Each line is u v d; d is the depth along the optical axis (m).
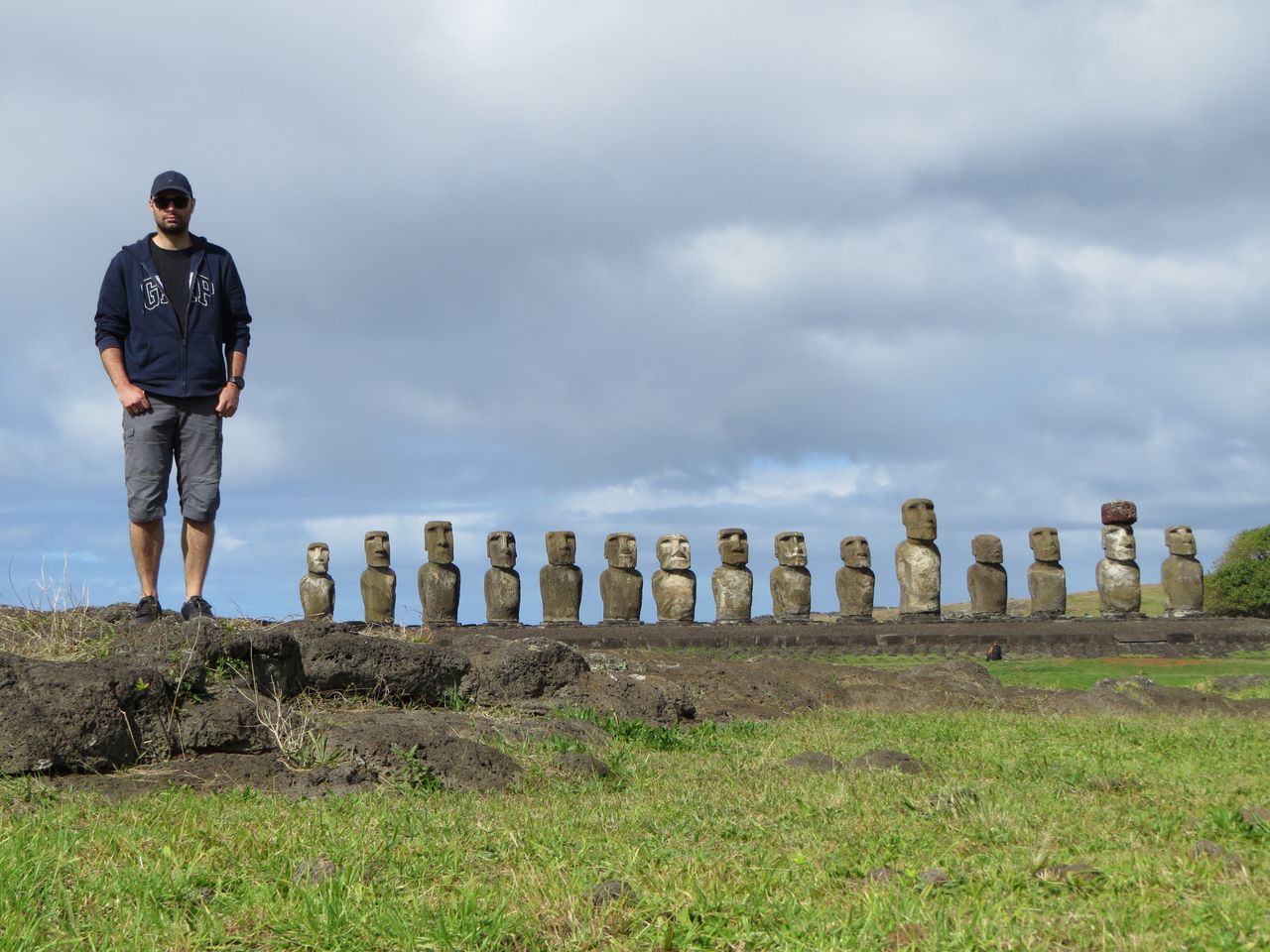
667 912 3.56
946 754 7.72
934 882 3.85
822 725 9.75
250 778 5.99
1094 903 3.53
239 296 8.20
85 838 4.52
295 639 7.72
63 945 3.39
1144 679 12.58
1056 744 8.34
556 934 3.44
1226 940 3.10
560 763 6.71
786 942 3.25
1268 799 5.65
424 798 5.82
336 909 3.52
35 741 5.78
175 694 6.43
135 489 7.82
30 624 7.59
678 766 7.20
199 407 7.99
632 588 22.80
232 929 3.55
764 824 5.07
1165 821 4.85
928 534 22.16
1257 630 19.52
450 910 3.54
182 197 7.86
